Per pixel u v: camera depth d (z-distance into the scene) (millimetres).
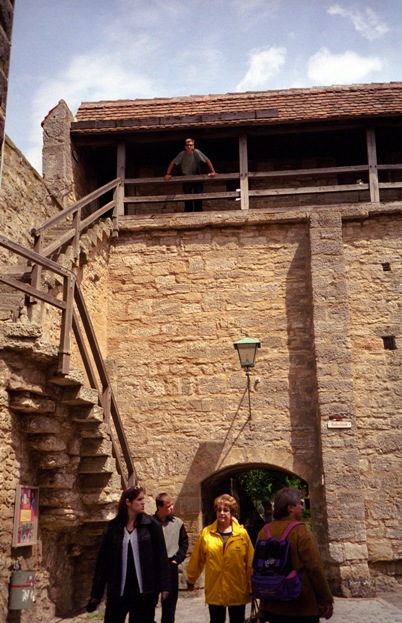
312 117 10828
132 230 10680
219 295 10375
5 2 3451
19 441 6730
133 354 10234
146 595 4402
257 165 12312
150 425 9906
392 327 9984
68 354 6562
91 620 7391
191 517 9461
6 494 6426
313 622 3908
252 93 12227
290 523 4137
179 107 12109
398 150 12273
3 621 6203
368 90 11969
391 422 9586
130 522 4570
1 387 6262
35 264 6926
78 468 7637
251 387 9930
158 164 12469
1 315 6867
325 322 9875
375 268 10266
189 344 10203
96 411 7305
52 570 7559
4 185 8258
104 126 10984
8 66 3516
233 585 4922
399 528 9148
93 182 12297
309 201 11836
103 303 10289
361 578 8797
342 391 9555
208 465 9656
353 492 9133
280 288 10336
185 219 10586
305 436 9688
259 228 10602
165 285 10484
